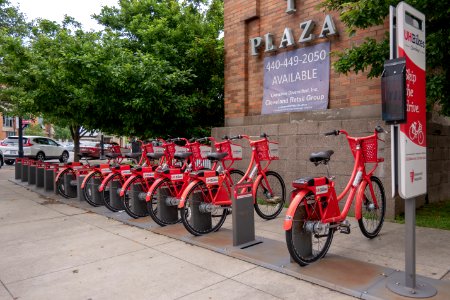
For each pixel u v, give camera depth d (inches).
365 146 181.6
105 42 375.9
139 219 249.1
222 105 422.6
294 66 304.0
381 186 201.3
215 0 521.3
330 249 177.9
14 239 211.0
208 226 212.7
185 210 200.5
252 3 332.8
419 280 136.6
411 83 122.9
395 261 161.2
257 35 334.6
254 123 331.0
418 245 180.1
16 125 1813.5
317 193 155.4
